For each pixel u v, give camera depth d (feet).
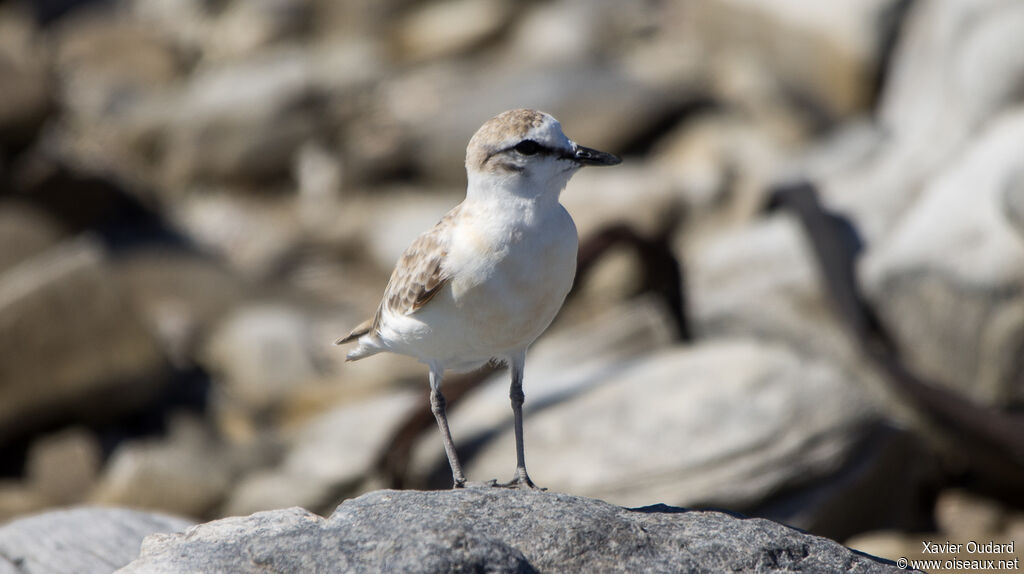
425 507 21.29
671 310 47.67
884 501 39.52
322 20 105.50
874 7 70.03
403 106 89.92
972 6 57.62
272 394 59.41
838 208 53.98
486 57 97.45
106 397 54.70
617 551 20.56
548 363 52.90
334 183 84.28
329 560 19.45
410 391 53.47
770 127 77.87
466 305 22.75
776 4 76.43
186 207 84.28
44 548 25.62
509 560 19.30
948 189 46.44
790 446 37.70
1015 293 42.06
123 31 108.37
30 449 53.57
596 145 79.61
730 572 20.53
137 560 20.76
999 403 43.01
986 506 42.42
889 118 65.92
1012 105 53.16
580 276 44.47
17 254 68.74
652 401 39.88
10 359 52.31
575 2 98.94
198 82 100.32
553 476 37.96
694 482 36.96
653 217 69.26
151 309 66.90
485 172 22.59
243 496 48.70
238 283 71.36
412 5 103.71
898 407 45.32
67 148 83.25
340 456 47.34
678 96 80.94
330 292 73.20
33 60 75.05
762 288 50.93
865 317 45.21
